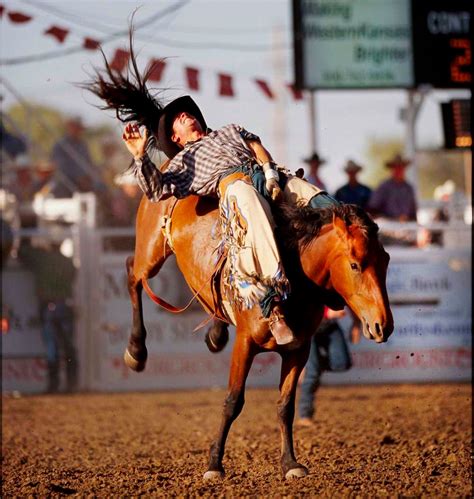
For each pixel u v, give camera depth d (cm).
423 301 5159
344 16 5881
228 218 2244
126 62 2686
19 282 4962
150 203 2638
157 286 5022
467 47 5819
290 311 2202
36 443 3275
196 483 2309
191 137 2530
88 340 5009
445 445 2930
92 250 5025
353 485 2225
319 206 2245
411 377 5153
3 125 5797
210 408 4209
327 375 5122
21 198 5619
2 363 4931
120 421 3844
